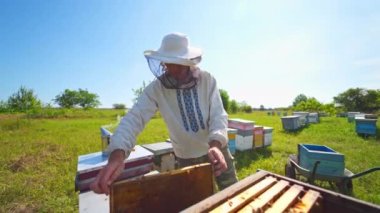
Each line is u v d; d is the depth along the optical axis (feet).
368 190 14.69
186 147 5.89
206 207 3.01
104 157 9.96
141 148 11.55
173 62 4.76
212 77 5.84
